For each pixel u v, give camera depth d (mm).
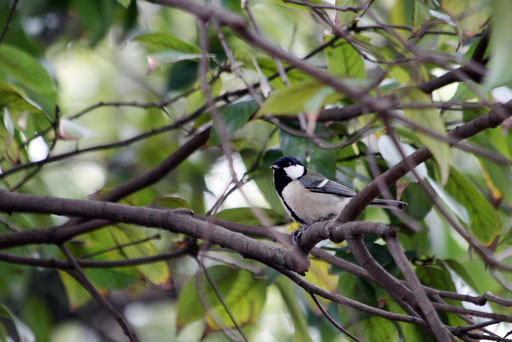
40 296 13203
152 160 14781
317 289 7352
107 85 15430
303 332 9500
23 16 10641
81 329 15109
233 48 11859
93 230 9000
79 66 15367
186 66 12305
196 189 13586
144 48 14070
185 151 9805
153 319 15547
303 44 13102
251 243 7121
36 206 8047
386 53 8508
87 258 9438
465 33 6781
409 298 6059
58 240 8695
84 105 15242
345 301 7211
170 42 8969
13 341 11930
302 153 8758
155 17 13695
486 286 9367
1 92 7711
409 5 9492
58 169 13094
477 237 8844
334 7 6836
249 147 10180
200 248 8680
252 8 12367
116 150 14805
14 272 10547
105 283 10195
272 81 9594
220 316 9547
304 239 6680
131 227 9508
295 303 9570
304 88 3998
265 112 4152
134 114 15234
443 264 8734
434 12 7824
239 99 9961
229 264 9555
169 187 13352
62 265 8797
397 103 4598
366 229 5762
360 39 8797
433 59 5309
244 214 9273
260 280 9617
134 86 15391
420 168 7773
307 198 9695
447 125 9102
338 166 9672
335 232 6281
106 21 10656
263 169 10141
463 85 7891
